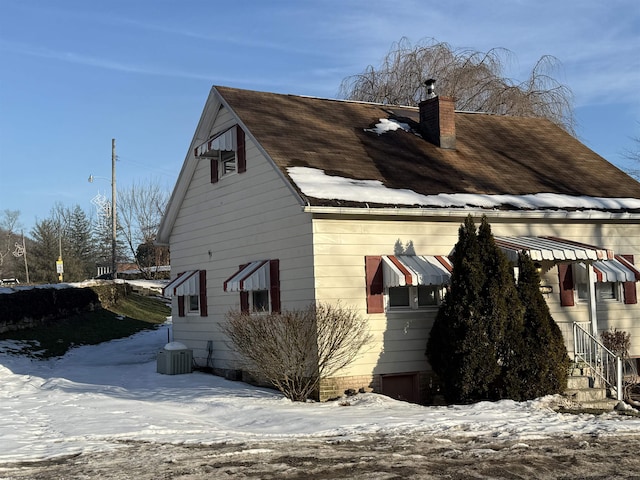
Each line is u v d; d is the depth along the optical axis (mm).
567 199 18656
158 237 23062
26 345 25438
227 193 19344
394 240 16281
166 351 19969
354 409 13656
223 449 9781
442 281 15625
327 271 15438
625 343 17859
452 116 20484
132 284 47562
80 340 28422
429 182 17750
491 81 34688
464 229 15102
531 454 9500
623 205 19062
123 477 8164
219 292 19781
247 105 19125
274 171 16984
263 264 17094
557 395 14664
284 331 14805
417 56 35344
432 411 13352
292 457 9211
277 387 15875
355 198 15578
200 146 19641
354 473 8320
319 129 19000
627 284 18875
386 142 19516
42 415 14008
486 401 14289
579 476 8398
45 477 8227
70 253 79000
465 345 14523
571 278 18188
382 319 16016
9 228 110250
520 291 15070
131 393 17078
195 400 15273
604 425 11742
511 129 23203
